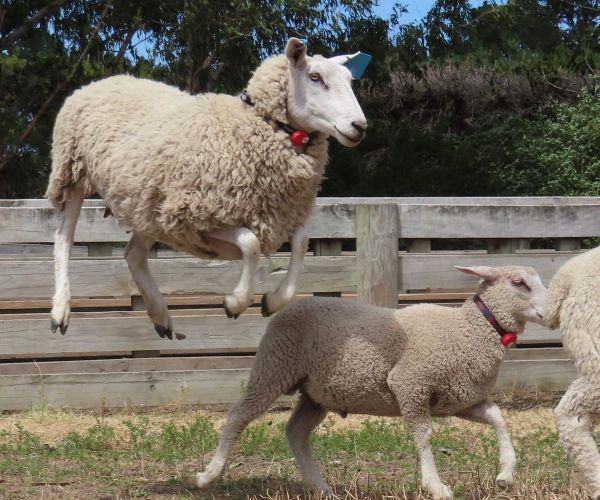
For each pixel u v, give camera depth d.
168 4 18.39
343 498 5.50
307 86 5.17
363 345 5.34
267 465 6.47
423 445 5.32
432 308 5.52
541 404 8.40
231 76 19.12
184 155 5.21
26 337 8.10
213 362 8.52
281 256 8.28
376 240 8.25
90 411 8.11
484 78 22.62
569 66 22.72
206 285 8.25
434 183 18.83
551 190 17.30
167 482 5.96
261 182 5.21
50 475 6.12
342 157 19.14
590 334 4.93
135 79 5.96
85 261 8.15
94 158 5.68
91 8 19.19
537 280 5.37
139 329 8.29
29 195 19.25
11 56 18.09
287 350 5.47
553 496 5.37
